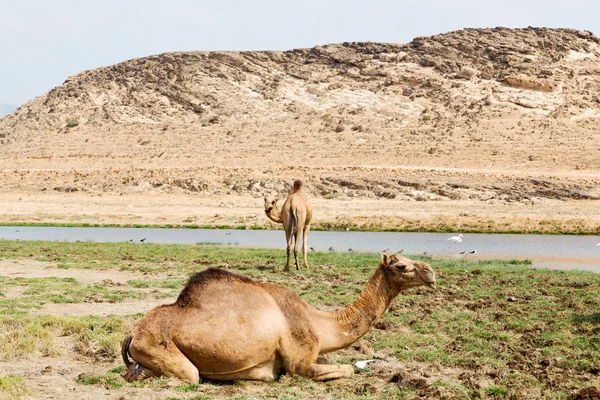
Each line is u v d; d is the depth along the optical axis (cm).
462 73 13275
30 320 1293
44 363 1029
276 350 877
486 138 10312
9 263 2486
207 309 862
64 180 8119
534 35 14962
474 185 6881
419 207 5769
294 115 12356
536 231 4300
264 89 13538
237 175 7625
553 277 2073
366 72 14038
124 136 11725
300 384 870
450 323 1355
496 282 1964
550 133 10506
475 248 3406
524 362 1077
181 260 2562
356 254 2830
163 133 11731
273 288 902
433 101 12519
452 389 891
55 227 4838
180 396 804
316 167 8075
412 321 1372
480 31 15150
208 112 12675
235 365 858
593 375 1003
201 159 9962
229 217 5138
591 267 2622
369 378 971
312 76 14138
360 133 10988
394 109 12269
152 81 14038
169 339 854
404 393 890
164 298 1684
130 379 872
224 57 14538
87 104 13538
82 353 1100
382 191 6756
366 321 912
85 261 2548
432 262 2538
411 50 14712
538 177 7406
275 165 9475
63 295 1680
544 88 12550
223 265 2392
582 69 13475
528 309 1517
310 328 888
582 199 6438
